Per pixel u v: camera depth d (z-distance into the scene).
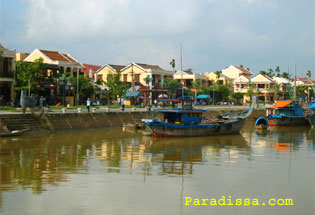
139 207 13.50
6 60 47.50
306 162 21.53
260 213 13.23
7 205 13.38
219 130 34.50
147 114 46.56
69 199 14.11
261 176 18.02
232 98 88.06
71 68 59.50
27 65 48.66
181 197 14.65
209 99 80.00
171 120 33.97
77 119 37.66
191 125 32.75
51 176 17.36
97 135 33.22
